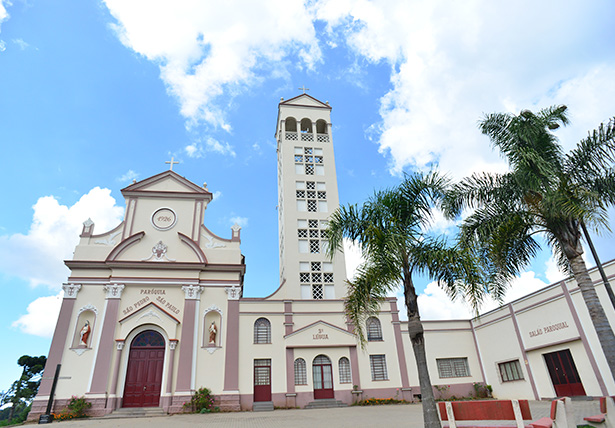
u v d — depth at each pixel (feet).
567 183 38.19
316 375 83.41
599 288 61.21
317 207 103.96
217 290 85.35
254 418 60.49
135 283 81.66
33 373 126.11
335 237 36.17
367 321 90.02
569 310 67.21
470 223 42.04
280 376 81.30
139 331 79.00
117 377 74.02
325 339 85.92
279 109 117.08
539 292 73.97
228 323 82.74
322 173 109.91
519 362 79.15
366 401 80.74
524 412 24.12
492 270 40.65
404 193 36.81
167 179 94.53
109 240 85.97
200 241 90.02
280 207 116.47
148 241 86.94
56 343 74.13
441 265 34.73
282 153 110.11
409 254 35.68
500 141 41.70
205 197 94.12
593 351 62.49
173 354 77.36
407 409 65.77
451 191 38.63
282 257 106.52
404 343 90.12
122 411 70.95
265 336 84.64
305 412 68.23
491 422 41.55
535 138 40.50
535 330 74.74
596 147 38.99
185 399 73.72
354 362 85.25
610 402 30.01
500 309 84.84
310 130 119.34
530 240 42.50
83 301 78.95
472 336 94.68
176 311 81.92
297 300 89.20
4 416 130.82
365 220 35.88
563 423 25.03
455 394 88.12
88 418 67.56
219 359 79.20
